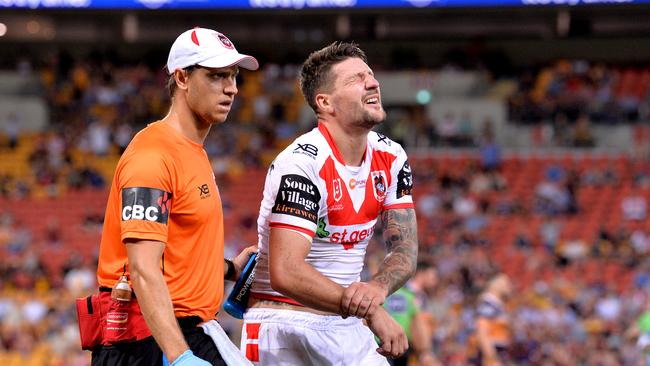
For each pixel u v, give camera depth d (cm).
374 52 11269
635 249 7688
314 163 1523
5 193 9119
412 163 9375
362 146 1577
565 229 8138
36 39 11344
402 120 10081
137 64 11569
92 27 11281
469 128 10044
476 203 8525
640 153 9456
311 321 1600
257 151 9781
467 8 8662
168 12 9075
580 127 9888
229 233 7950
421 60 11262
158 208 1400
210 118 1490
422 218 8250
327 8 8731
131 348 1452
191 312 1458
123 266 1455
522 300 6066
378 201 1611
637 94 10625
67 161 9731
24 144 10200
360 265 1638
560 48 11225
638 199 8562
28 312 6103
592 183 8944
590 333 5384
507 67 11050
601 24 10488
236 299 1664
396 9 8781
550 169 9212
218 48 1473
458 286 6047
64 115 10725
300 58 11288
